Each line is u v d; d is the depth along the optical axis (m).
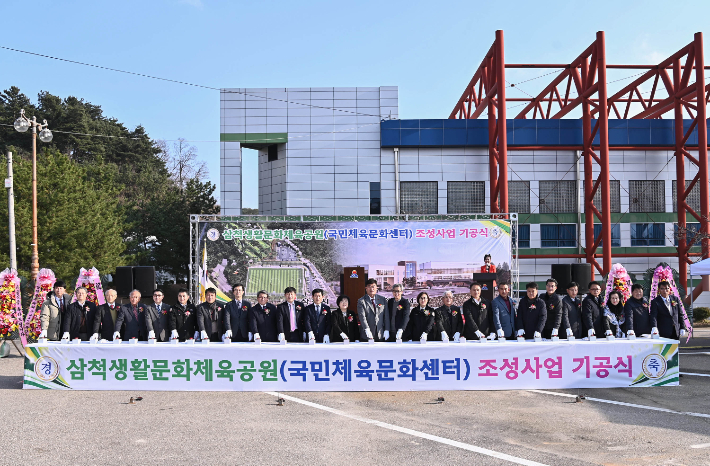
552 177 23.83
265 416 7.48
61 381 9.12
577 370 9.12
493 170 22.19
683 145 22.03
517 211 23.75
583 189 23.84
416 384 9.03
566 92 24.22
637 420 7.26
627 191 24.02
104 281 19.67
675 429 6.86
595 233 23.78
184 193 34.38
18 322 11.39
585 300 9.80
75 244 23.80
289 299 9.81
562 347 9.13
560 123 23.50
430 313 9.59
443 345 9.05
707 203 20.78
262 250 16.69
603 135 20.73
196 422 7.19
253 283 16.59
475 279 14.05
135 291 9.98
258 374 9.04
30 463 5.68
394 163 24.06
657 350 9.22
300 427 6.96
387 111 24.58
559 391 8.98
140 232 33.09
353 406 8.04
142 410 7.80
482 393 8.85
